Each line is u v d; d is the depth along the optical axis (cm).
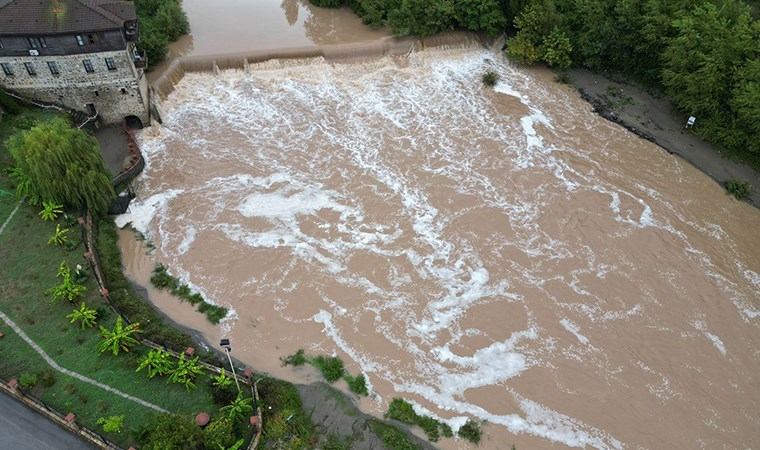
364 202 5981
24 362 4228
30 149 4981
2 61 5778
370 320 4903
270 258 5362
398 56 7919
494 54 8219
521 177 6378
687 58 6750
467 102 7425
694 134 6925
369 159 6500
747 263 5544
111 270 5028
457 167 6475
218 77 7325
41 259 4944
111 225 5516
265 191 6028
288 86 7394
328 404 4291
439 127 7012
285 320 4862
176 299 4966
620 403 4431
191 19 8406
